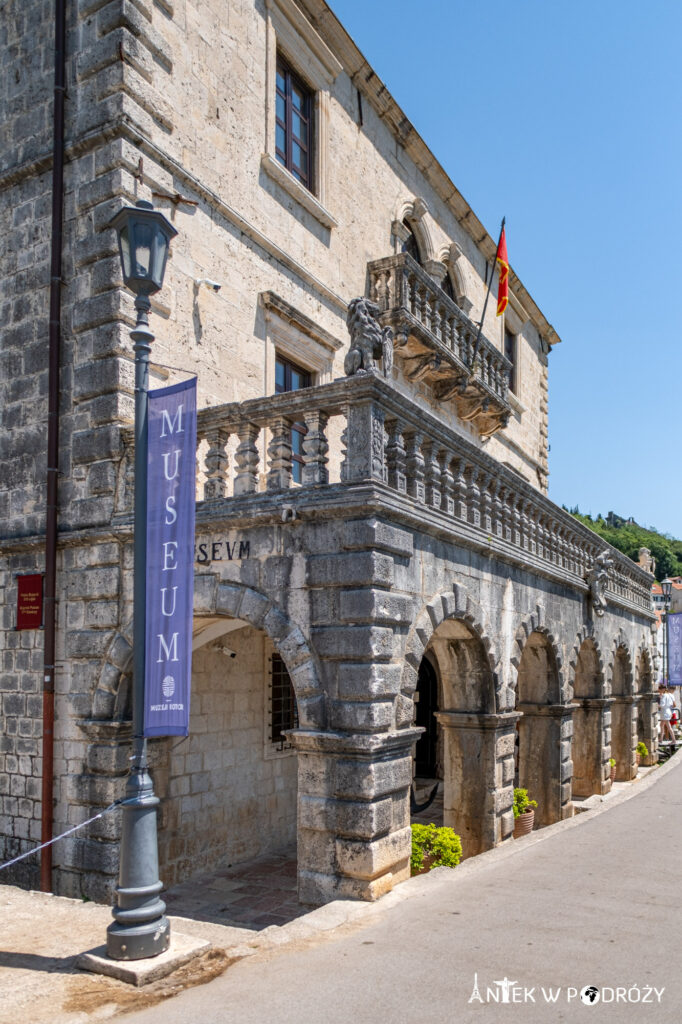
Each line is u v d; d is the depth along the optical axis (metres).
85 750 10.07
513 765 11.85
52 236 11.05
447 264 20.97
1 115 12.06
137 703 6.93
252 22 13.46
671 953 6.23
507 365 21.30
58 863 10.03
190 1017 5.33
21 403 11.38
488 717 11.14
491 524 11.60
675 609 40.78
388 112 17.77
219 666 12.30
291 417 9.15
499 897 7.91
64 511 10.70
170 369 11.09
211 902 10.48
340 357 15.54
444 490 10.03
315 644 8.46
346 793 8.05
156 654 7.67
